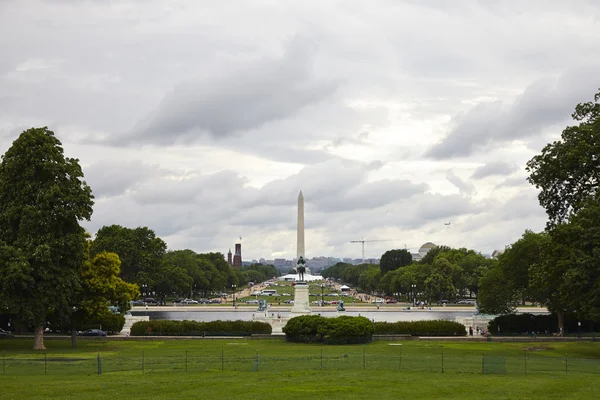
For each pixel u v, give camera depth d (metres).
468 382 63.44
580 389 59.97
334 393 57.50
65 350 96.69
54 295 98.00
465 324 137.75
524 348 99.38
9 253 95.00
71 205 101.00
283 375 67.94
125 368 73.19
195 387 60.34
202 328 121.25
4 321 124.69
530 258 129.50
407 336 114.94
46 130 103.50
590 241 84.56
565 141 98.50
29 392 57.72
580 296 85.69
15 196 100.31
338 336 106.12
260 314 164.88
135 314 199.12
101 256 107.44
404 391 58.66
